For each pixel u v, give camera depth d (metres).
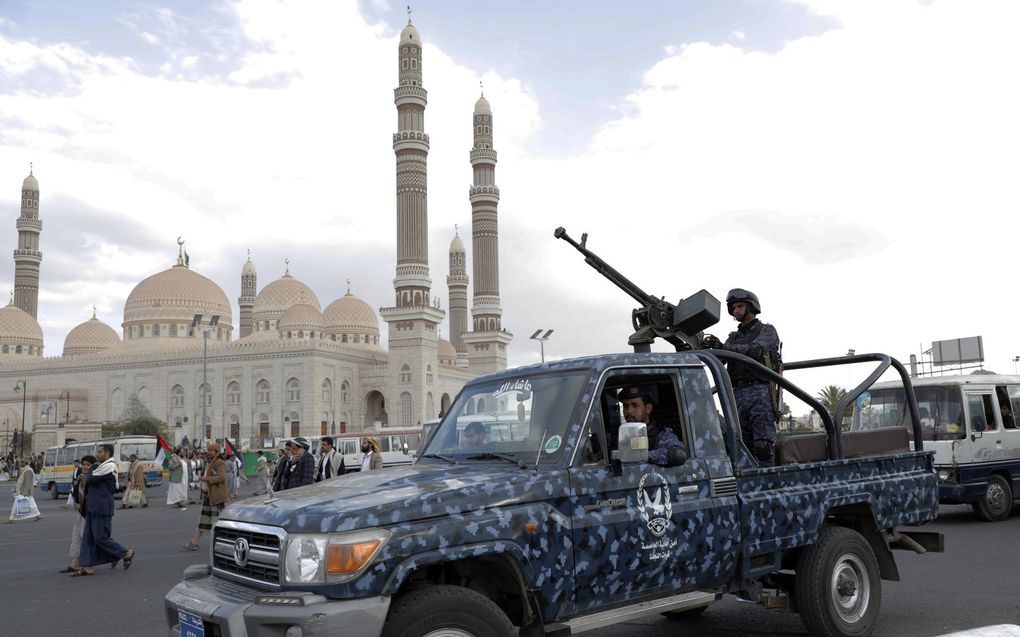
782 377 6.33
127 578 11.53
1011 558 10.23
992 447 14.55
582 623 4.81
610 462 5.07
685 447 5.55
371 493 4.42
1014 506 17.06
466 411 5.82
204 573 4.96
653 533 5.12
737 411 6.17
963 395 14.49
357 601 3.95
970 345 34.78
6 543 17.16
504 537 4.46
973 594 8.08
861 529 6.87
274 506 4.48
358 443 40.28
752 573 5.72
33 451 80.44
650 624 7.36
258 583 4.25
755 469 5.87
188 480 29.75
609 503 4.99
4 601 9.88
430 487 4.48
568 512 4.79
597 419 5.14
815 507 6.16
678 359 5.78
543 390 5.39
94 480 11.91
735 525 5.60
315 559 4.00
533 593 4.60
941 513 16.16
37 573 12.34
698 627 7.18
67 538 18.12
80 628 8.25
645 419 5.76
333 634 3.83
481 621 4.26
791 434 6.84
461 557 4.27
